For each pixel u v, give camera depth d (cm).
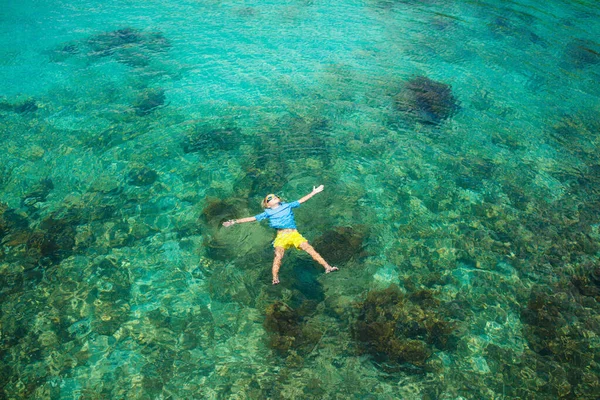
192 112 1235
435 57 1548
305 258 806
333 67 1460
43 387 614
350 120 1210
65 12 1820
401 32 1720
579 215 937
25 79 1371
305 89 1342
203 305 728
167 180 996
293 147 1100
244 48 1571
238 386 614
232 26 1733
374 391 607
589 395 607
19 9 1838
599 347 671
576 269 809
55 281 766
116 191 965
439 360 649
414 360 647
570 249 853
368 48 1591
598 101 1348
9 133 1130
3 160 1041
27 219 890
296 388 610
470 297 752
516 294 760
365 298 737
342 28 1739
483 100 1327
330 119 1210
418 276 788
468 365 644
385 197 966
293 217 816
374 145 1120
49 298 737
